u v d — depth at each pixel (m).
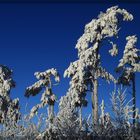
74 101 40.09
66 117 23.95
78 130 23.22
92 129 22.27
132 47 44.28
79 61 39.72
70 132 23.44
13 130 24.31
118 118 20.36
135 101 37.34
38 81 45.19
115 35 37.91
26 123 24.56
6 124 24.64
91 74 39.62
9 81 49.47
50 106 43.94
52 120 24.47
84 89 40.00
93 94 39.00
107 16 38.19
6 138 24.23
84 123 23.17
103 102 22.14
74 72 41.16
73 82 40.75
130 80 43.22
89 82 40.19
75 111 24.20
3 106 46.59
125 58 44.09
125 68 43.59
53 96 44.25
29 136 24.19
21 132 24.31
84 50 39.16
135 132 20.47
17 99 47.44
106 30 37.84
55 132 23.91
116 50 37.81
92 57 38.81
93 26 38.53
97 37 38.03
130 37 44.84
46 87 44.88
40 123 24.61
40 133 24.14
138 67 43.31
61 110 24.31
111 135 21.00
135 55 43.81
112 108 20.28
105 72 39.06
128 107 20.19
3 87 48.78
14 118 24.91
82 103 40.38
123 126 20.50
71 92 40.75
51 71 45.38
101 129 21.59
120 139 20.66
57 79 45.12
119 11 38.41
